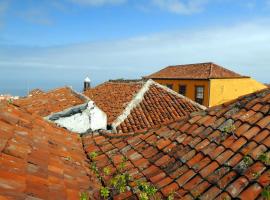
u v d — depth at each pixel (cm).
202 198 366
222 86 3020
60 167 483
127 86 1698
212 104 2953
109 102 1524
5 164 389
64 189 400
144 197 400
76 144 726
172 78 3347
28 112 757
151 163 514
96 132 820
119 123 1205
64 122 885
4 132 512
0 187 321
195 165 442
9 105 707
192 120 586
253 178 361
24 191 336
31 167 422
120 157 582
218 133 500
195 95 3089
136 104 1383
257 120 486
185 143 521
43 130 679
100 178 516
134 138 648
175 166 468
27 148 493
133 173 498
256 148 412
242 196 340
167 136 582
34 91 2870
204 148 475
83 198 389
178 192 399
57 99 1220
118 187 457
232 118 523
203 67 3244
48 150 548
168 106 1408
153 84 1573
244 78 3184
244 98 570
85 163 587
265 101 526
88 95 1989
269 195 319
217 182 383
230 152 436
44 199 339
